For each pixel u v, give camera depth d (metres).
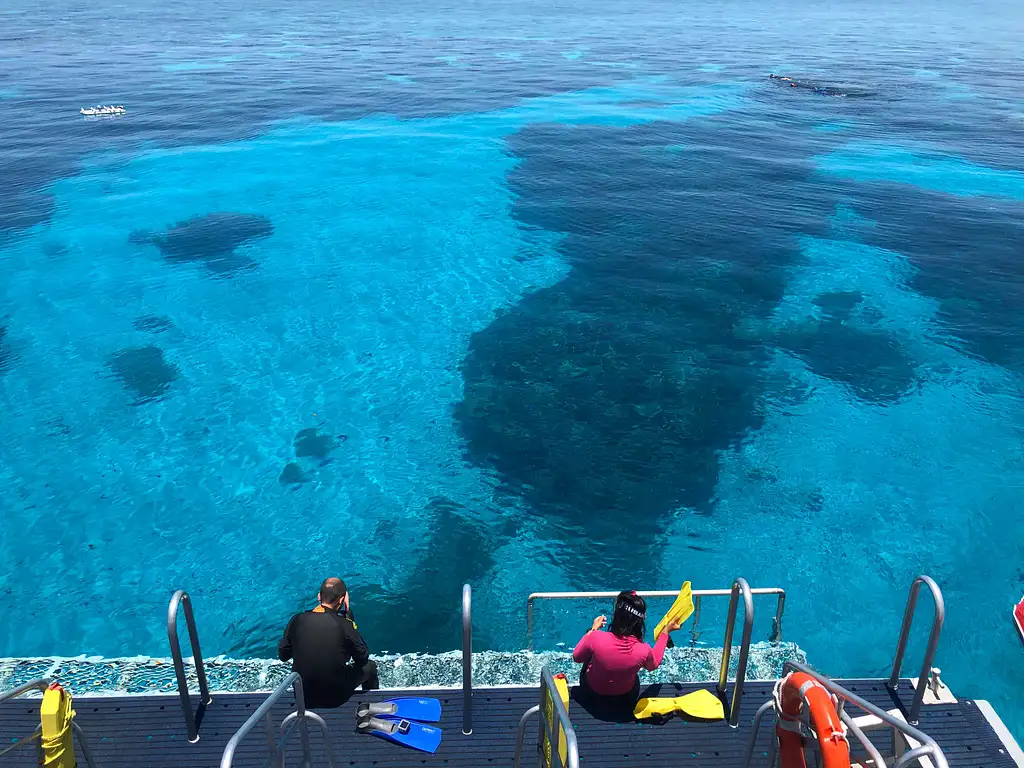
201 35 75.25
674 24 95.94
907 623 5.34
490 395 15.19
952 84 51.12
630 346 16.86
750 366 16.09
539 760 4.68
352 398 15.20
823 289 19.53
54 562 11.34
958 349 16.73
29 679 6.69
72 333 17.25
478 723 5.31
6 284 19.41
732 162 31.02
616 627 5.19
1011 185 28.27
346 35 77.00
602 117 39.03
